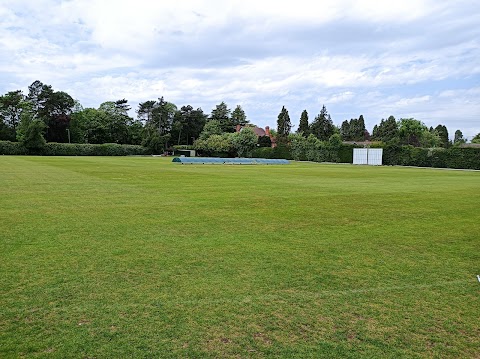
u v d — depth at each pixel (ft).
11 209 37.11
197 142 266.16
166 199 45.50
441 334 13.75
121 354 12.00
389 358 12.15
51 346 12.39
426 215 37.86
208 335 13.28
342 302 16.34
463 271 20.84
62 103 314.14
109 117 319.27
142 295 16.52
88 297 16.21
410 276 19.86
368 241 27.09
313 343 12.95
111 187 57.67
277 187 61.87
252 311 15.21
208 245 24.94
